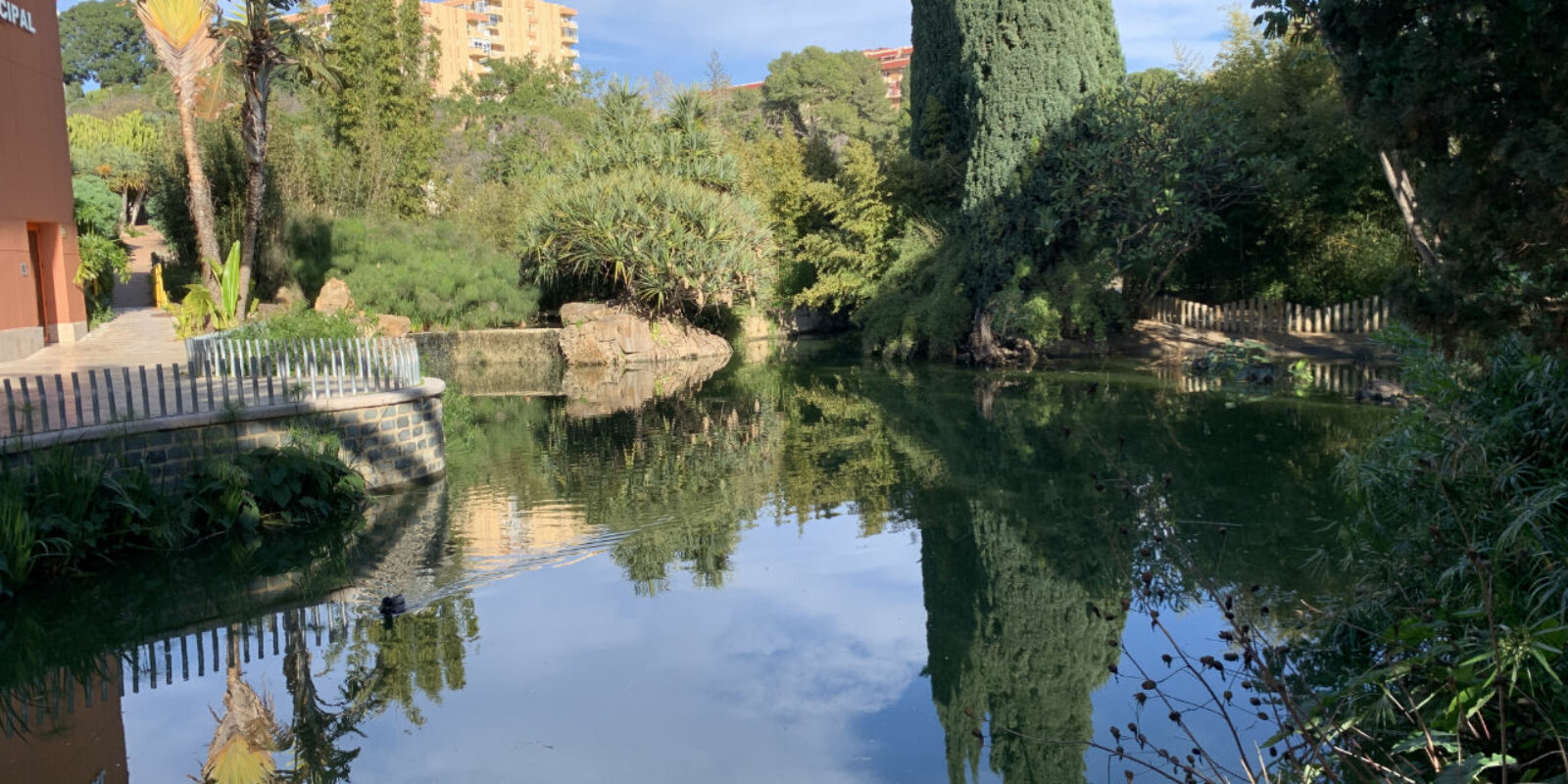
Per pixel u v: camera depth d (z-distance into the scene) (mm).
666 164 31406
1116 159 22359
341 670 7492
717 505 12453
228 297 21328
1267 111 23625
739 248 29344
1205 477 12570
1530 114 5781
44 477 9719
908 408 19547
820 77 75562
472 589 9312
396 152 35969
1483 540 6172
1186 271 27812
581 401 21766
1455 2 5828
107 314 23984
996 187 24422
